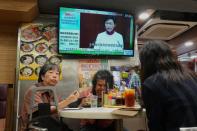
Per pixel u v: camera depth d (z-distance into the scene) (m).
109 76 2.33
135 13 3.06
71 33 2.71
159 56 1.43
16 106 2.58
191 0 2.75
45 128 1.54
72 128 2.37
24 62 2.67
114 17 2.85
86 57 2.84
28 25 2.78
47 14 2.86
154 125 1.28
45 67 2.63
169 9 3.00
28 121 1.79
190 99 1.28
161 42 1.50
